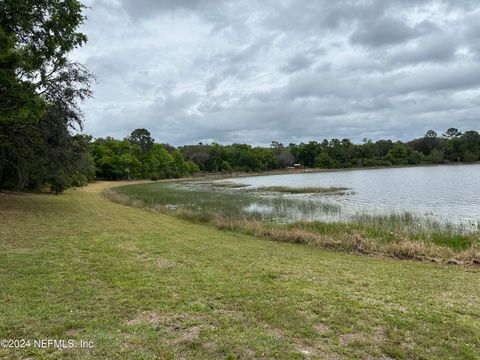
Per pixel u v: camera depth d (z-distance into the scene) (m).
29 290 5.74
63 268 7.10
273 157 117.75
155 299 5.37
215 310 4.98
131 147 88.44
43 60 14.23
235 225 15.45
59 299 5.36
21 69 14.30
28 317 4.66
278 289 5.97
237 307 5.08
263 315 4.78
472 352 3.84
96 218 16.16
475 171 63.31
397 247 10.54
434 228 14.71
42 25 12.89
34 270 6.92
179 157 90.19
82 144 21.14
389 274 7.48
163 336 4.16
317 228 14.73
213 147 112.75
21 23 12.08
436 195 29.75
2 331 4.26
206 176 91.31
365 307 5.17
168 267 7.32
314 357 3.71
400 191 34.28
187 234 12.54
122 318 4.68
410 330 4.39
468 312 5.09
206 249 9.55
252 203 26.58
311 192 36.56
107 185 56.66
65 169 20.31
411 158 108.12
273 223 16.75
